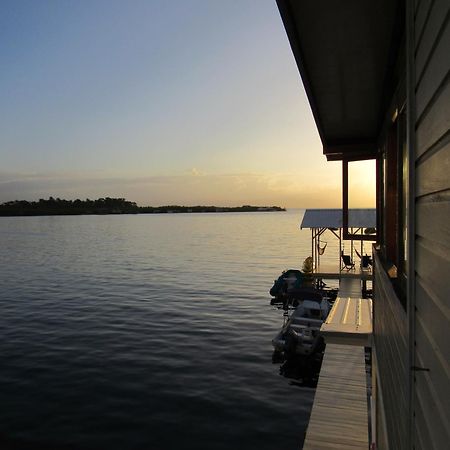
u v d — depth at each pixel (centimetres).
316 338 1647
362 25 342
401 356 319
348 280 2444
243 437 1152
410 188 238
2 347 1869
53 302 2850
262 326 2238
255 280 3794
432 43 176
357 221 2653
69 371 1590
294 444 1123
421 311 220
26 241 8819
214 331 2133
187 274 4162
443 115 159
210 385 1471
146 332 2114
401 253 393
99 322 2312
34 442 1118
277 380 1520
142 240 9094
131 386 1458
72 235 10919
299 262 5119
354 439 775
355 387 973
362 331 914
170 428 1191
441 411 168
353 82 479
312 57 406
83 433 1162
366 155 801
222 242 8475
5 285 3541
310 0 301
